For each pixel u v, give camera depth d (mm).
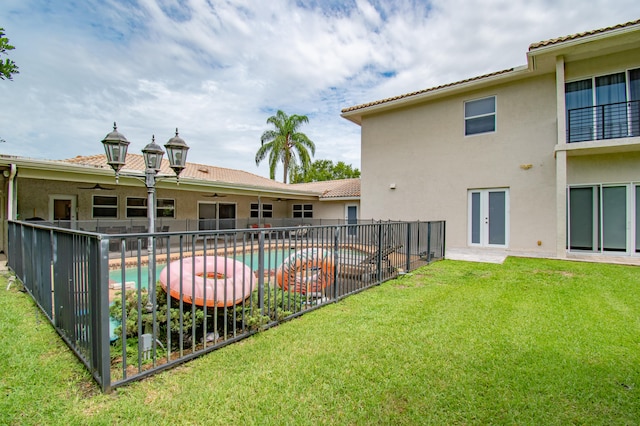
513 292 5336
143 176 4168
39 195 11086
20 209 10703
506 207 10867
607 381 2590
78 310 2875
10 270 7047
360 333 3576
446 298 5016
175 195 14688
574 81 9828
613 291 5312
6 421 2055
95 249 2490
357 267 5621
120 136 4051
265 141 25531
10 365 2787
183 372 2715
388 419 2139
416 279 6438
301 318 4094
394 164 13453
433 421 2121
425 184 12633
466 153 11672
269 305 3832
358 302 4828
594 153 9344
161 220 12836
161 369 2719
